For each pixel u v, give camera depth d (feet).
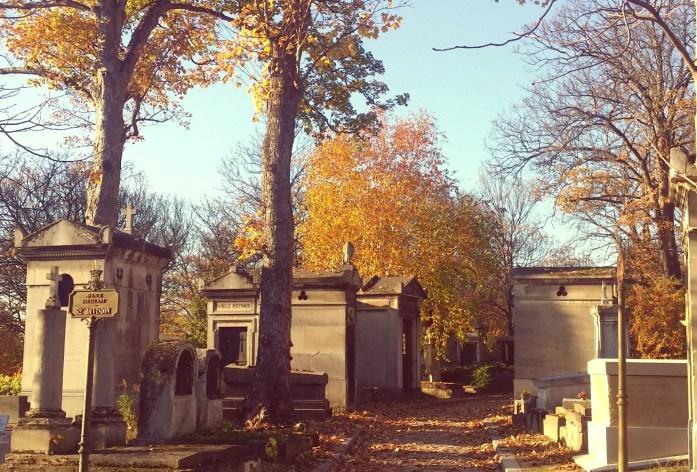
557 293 89.66
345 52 61.67
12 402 53.11
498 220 190.08
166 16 79.71
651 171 97.40
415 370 115.03
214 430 43.75
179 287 176.76
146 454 34.09
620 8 35.73
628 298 82.17
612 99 91.45
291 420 56.34
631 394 39.17
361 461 48.62
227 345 95.55
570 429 48.16
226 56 59.88
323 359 83.35
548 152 97.35
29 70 70.13
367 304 107.24
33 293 62.80
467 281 149.38
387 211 130.41
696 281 35.04
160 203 182.19
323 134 77.51
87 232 62.13
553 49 54.19
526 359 89.45
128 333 65.26
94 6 68.39
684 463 36.73
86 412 28.25
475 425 74.02
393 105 77.30
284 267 58.54
